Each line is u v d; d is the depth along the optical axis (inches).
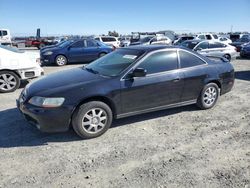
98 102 173.6
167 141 171.9
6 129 192.7
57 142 171.5
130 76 184.5
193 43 570.3
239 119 209.8
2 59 302.5
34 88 178.4
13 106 249.8
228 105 245.8
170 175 133.2
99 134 178.5
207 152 156.6
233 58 593.0
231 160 147.3
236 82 351.9
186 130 189.3
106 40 975.0
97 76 185.9
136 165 143.1
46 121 163.2
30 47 1482.5
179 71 206.2
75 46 612.1
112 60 207.2
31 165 143.7
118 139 175.5
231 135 180.2
